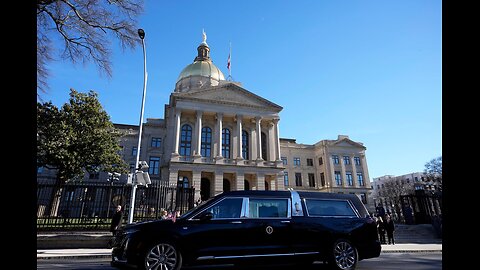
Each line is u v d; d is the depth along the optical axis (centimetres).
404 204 2853
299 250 712
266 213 739
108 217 1691
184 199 1983
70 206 1639
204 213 707
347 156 7125
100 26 1312
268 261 690
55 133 3055
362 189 6888
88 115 3284
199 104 5053
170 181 4431
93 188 1708
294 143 7281
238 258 676
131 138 5884
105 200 1759
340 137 7362
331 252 727
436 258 1200
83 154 3147
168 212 1798
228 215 718
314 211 771
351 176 6988
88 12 1260
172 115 5203
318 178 7088
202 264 661
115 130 3609
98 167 3388
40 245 1415
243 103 5253
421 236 2298
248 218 719
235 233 692
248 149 5391
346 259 734
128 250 644
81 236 1476
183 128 5109
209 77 6384
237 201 741
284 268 788
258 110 5391
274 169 5031
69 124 3161
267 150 5391
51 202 1644
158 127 6062
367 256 759
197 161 4700
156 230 661
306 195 796
